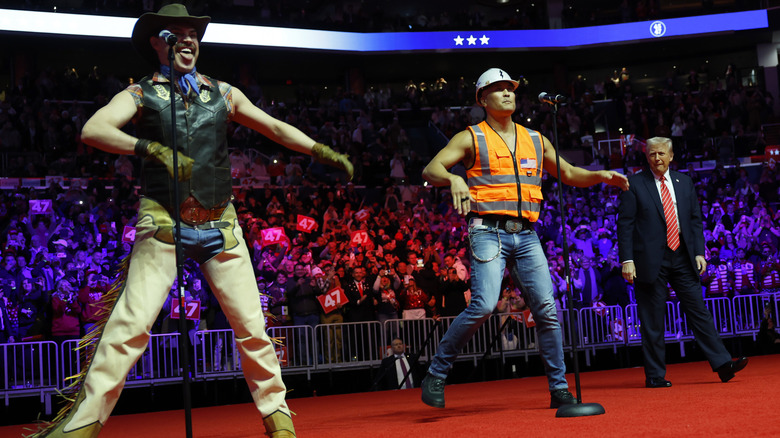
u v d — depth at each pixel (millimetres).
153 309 3020
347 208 15227
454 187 3963
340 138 20328
